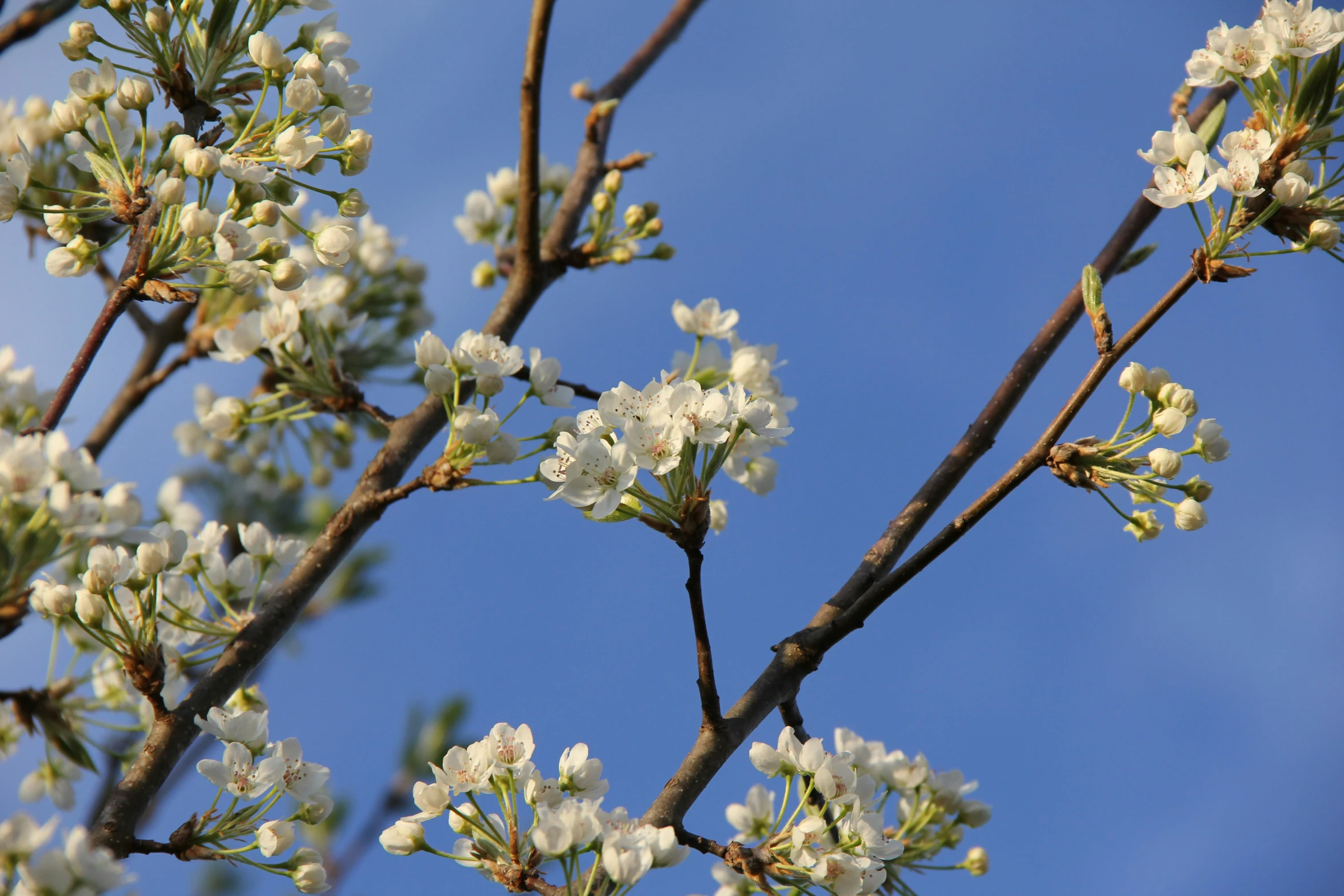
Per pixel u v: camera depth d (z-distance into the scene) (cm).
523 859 269
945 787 375
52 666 321
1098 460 270
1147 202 382
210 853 272
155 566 277
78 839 212
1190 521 267
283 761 279
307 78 308
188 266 288
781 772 280
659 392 272
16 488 227
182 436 480
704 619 270
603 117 496
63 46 301
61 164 380
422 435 383
